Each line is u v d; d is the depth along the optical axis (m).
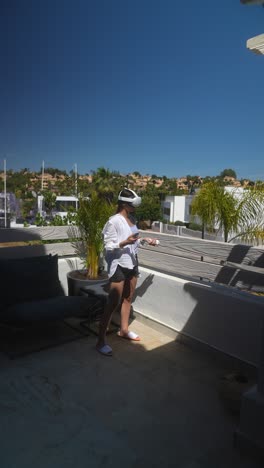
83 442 2.04
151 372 2.86
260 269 2.93
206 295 3.11
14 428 2.13
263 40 1.96
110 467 1.86
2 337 3.45
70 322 3.85
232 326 2.91
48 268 3.62
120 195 3.12
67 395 2.51
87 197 4.23
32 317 2.99
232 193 7.63
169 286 3.50
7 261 3.44
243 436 2.01
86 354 3.14
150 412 2.35
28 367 2.89
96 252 4.08
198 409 2.39
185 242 3.59
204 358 3.12
